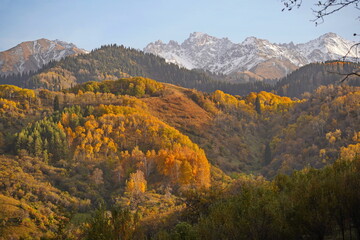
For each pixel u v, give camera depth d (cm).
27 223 7706
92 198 10731
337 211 1496
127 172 12912
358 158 2016
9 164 11756
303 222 1509
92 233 1806
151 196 10631
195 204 3994
